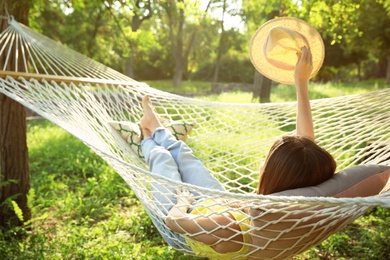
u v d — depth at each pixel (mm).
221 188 2582
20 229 4199
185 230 2029
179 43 27812
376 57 28266
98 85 3523
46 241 4023
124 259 3488
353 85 19156
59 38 19281
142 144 2893
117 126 3143
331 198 1659
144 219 4293
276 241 1907
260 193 1971
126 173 2414
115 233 4199
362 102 3258
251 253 1994
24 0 4047
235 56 36156
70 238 3969
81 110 3100
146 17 12805
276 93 14273
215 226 1966
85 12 18422
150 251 3592
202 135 3646
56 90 3150
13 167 4359
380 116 3156
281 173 1867
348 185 1869
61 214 4855
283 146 1913
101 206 4930
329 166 1894
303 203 1696
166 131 2891
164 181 2049
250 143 3523
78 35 19172
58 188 5777
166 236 2340
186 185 1963
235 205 2104
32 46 3584
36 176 6434
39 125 11539
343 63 29734
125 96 3602
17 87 2926
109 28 19094
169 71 38562
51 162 7133
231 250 2012
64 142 8344
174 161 2652
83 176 6289
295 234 1874
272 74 2691
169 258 3527
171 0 5629
